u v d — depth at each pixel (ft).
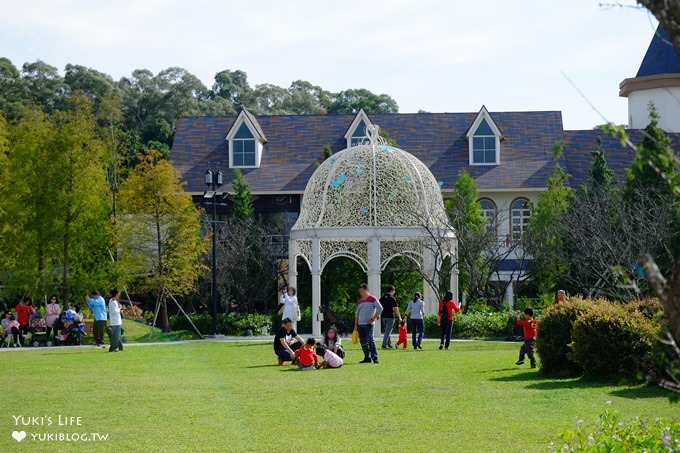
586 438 28.89
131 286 124.47
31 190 117.39
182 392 51.72
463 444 35.47
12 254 120.57
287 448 35.12
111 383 56.75
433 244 106.01
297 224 104.12
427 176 104.63
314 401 47.42
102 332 97.04
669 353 23.90
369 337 68.95
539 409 43.75
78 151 115.85
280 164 163.73
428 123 168.66
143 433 38.60
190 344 96.17
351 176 100.53
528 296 152.15
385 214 100.37
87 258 122.83
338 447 35.22
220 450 34.96
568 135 167.43
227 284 133.28
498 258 119.55
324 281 130.62
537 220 118.83
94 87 309.63
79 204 116.26
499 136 159.84
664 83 169.48
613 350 53.72
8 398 49.57
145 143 257.75
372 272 97.04
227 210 155.43
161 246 118.32
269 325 116.78
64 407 46.11
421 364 67.82
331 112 317.01
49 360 75.72
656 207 102.83
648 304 55.36
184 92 322.14
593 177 131.64
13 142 133.80
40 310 124.98
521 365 65.72
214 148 166.61
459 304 113.29
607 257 99.86
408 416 42.22
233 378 59.00
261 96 360.48
